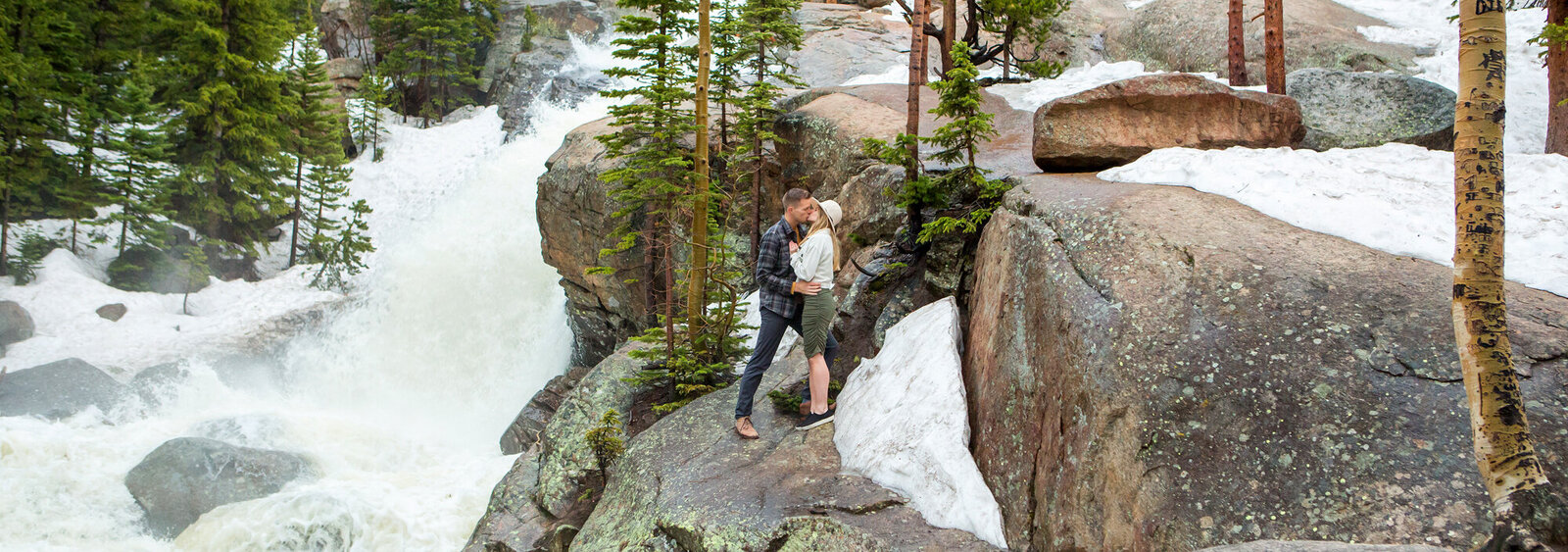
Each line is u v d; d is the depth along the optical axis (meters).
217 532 8.59
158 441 10.82
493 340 16.92
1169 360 3.66
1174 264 4.08
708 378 7.72
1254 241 4.17
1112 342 3.82
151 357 15.27
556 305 16.70
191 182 20.80
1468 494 2.88
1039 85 12.57
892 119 10.34
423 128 28.39
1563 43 8.16
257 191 21.86
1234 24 10.80
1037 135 6.83
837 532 4.14
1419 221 4.21
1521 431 2.42
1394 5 15.69
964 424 4.59
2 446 10.02
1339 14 15.18
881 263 7.38
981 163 8.27
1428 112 7.91
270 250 22.94
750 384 5.59
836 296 8.24
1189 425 3.49
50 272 18.11
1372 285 3.71
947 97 6.47
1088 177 6.03
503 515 7.12
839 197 9.39
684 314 8.45
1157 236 4.28
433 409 14.68
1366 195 4.61
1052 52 17.55
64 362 13.39
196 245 20.66
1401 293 3.62
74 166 20.52
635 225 11.67
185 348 15.76
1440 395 3.19
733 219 11.61
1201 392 3.54
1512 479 2.42
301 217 22.61
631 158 8.82
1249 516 3.21
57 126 20.39
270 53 22.33
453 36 29.53
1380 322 3.52
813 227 5.33
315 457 10.48
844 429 5.34
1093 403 3.72
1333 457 3.19
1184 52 15.43
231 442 10.87
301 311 17.95
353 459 10.85
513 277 17.89
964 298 6.37
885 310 6.98
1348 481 3.11
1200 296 3.87
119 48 24.86
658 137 8.23
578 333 14.70
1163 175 5.47
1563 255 3.96
